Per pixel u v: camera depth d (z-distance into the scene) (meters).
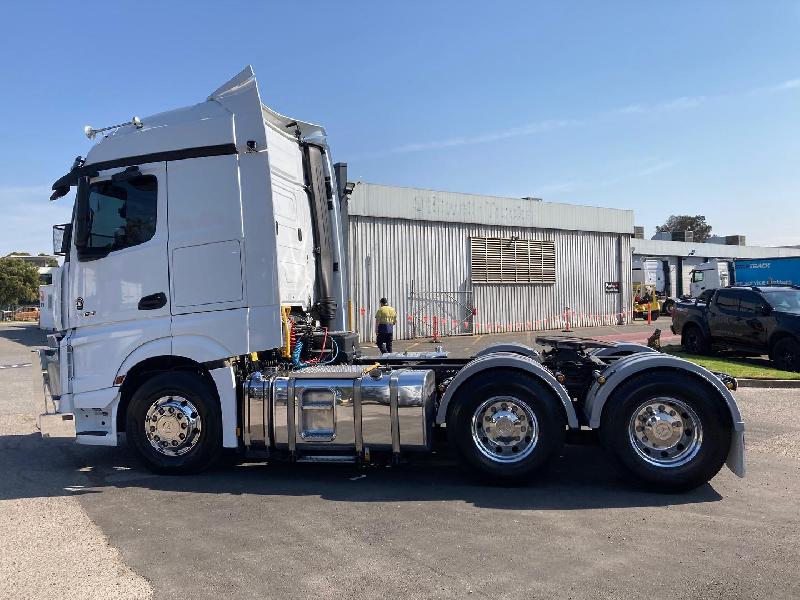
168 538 4.64
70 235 6.74
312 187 7.79
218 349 6.20
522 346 7.37
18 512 5.30
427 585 3.80
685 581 3.82
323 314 7.87
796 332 13.13
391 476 6.33
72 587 3.84
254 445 6.19
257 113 6.28
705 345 16.50
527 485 5.93
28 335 32.38
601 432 5.74
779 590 3.70
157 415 6.40
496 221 27.50
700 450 5.50
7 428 9.09
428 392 6.04
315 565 4.11
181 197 6.35
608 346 7.14
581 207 30.58
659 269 45.12
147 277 6.38
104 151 6.53
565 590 3.71
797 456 6.89
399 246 24.67
